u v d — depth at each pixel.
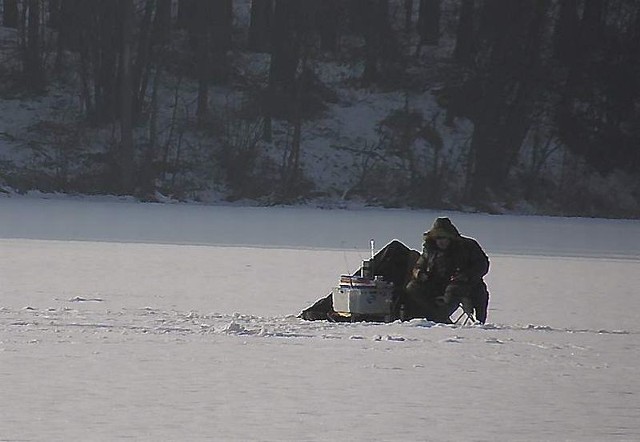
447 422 26.55
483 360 36.84
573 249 122.25
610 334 45.91
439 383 32.09
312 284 71.06
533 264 97.19
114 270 76.81
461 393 30.55
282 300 60.91
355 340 41.28
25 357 35.03
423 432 25.31
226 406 27.92
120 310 51.94
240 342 39.91
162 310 53.00
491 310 60.81
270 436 24.50
